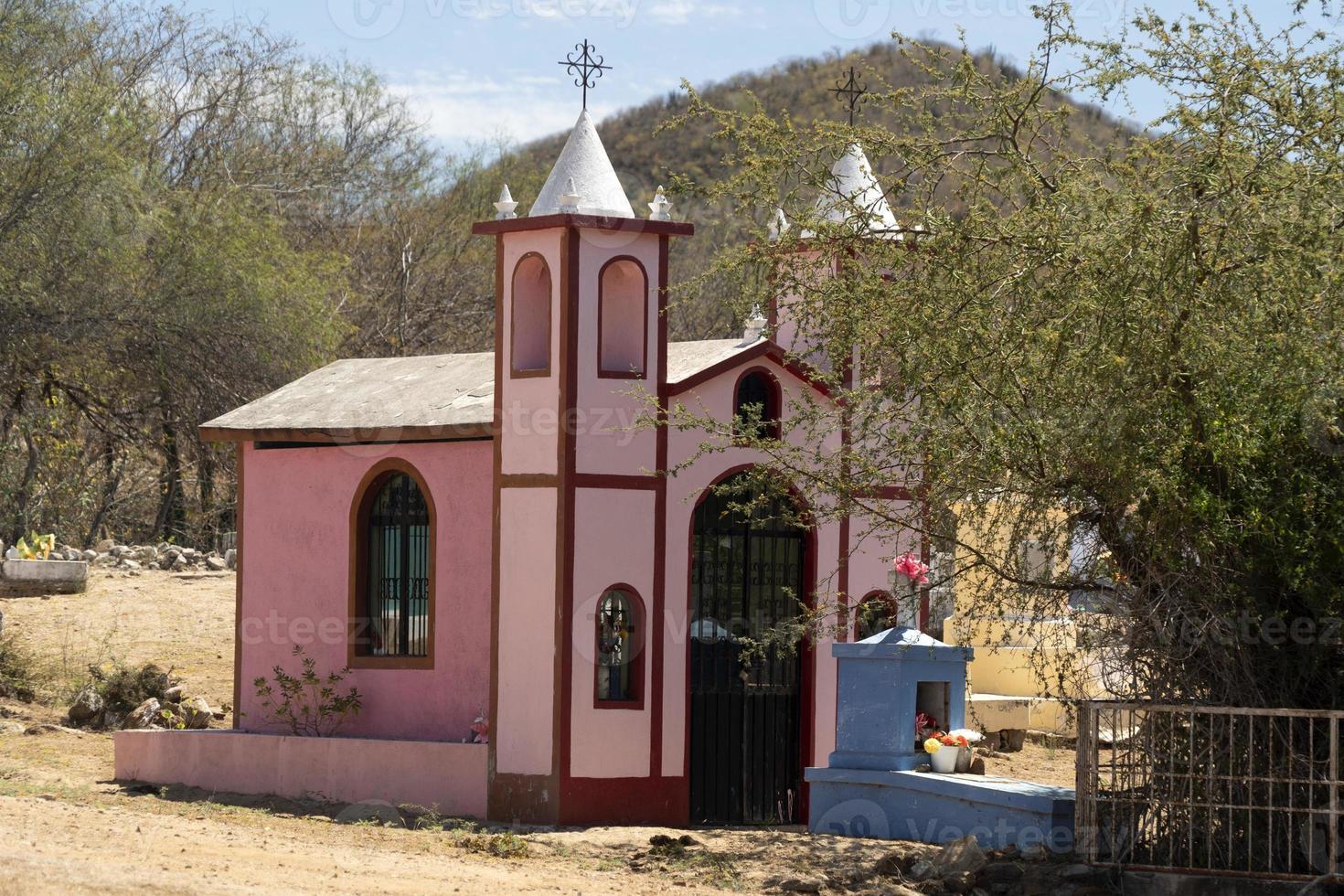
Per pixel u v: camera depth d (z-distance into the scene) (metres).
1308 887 10.04
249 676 17.53
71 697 20.03
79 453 35.25
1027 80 11.47
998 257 11.20
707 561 15.77
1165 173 10.51
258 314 31.41
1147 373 10.28
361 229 43.47
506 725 14.98
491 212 44.78
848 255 12.60
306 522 17.27
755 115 12.57
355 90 43.16
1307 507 10.40
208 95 39.75
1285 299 9.93
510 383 15.25
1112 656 11.28
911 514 12.95
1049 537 11.59
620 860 12.19
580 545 14.82
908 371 11.44
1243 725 10.66
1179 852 10.74
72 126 28.27
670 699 15.25
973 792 12.41
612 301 15.73
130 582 25.97
